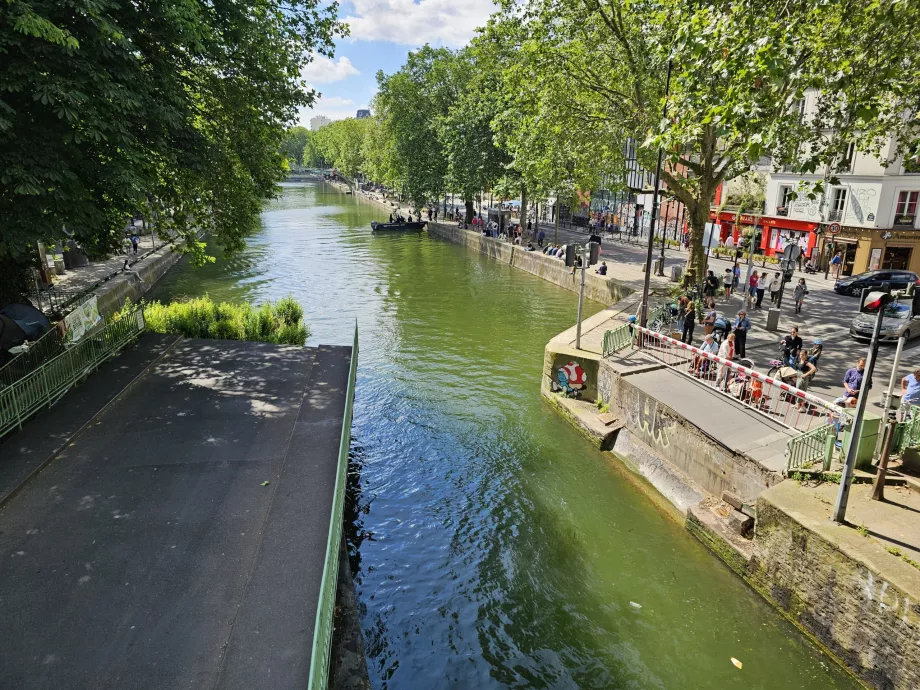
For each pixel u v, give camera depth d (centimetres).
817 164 1283
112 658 649
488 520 1248
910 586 771
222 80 1727
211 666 643
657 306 2339
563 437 1609
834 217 3328
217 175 1756
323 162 19712
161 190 1681
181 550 821
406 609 1009
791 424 1253
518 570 1101
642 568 1098
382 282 3688
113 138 1127
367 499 1327
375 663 902
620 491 1351
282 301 2166
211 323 1875
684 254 4100
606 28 2273
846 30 1236
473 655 919
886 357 1767
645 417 1447
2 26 959
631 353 1755
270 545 836
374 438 1605
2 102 915
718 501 1196
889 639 791
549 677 880
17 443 1069
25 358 1252
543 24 2269
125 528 862
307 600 741
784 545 957
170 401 1295
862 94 1281
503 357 2253
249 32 1561
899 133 1689
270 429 1179
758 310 2409
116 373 1405
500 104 3238
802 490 1011
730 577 1066
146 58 1341
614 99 2406
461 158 4641
